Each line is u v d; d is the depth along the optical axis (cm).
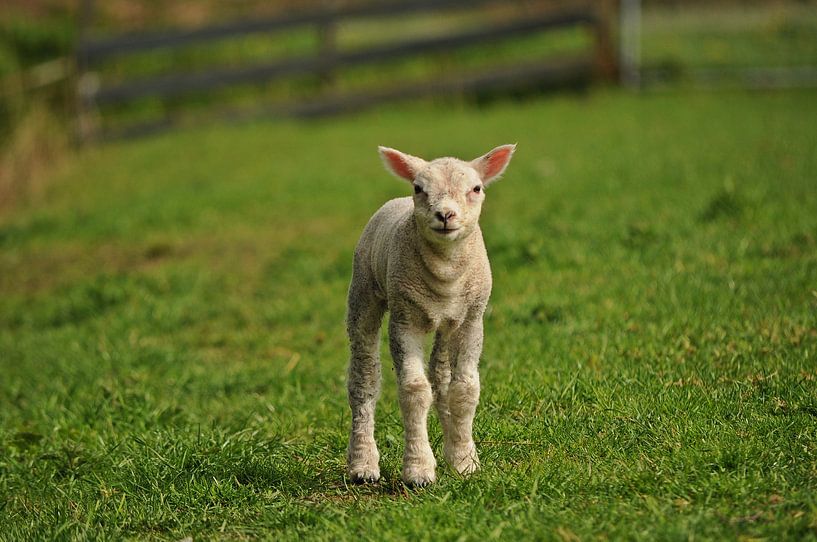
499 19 3603
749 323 1166
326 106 3266
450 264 868
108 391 1240
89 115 3281
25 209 2553
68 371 1385
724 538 720
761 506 771
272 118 3294
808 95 2852
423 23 3812
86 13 3344
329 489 918
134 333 1543
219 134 3133
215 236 2075
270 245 1964
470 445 906
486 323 1332
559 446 933
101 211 2361
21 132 2806
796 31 3328
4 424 1205
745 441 882
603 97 3011
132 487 962
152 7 3819
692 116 2628
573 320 1272
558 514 780
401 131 2878
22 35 3544
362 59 3262
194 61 3650
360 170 2438
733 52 3225
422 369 878
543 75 3192
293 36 3753
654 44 3319
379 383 949
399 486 902
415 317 884
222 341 1492
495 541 741
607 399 1017
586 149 2342
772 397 984
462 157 2370
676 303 1262
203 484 938
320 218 2102
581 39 3550
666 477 834
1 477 1033
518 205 1912
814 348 1078
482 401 1059
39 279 1947
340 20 3262
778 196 1727
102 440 1105
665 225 1619
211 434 1058
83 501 947
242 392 1259
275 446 1020
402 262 873
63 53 3575
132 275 1834
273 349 1419
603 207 1800
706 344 1129
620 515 771
